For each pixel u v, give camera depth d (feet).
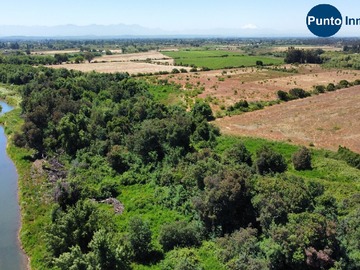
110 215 144.66
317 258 106.42
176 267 109.60
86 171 193.26
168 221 144.25
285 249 108.68
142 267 117.91
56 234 120.37
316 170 185.98
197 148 214.69
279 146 217.15
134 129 238.68
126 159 201.87
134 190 174.60
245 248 117.70
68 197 152.05
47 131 237.66
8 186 188.75
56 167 206.08
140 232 123.85
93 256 104.53
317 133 244.63
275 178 152.76
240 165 175.11
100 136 230.68
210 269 114.01
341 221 123.95
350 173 179.93
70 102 273.13
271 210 127.65
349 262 106.93
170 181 174.70
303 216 118.42
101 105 303.07
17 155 225.35
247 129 255.50
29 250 134.21
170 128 210.18
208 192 139.23
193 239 129.18
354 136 236.43
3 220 155.84
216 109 309.42
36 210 158.30
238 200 136.98
